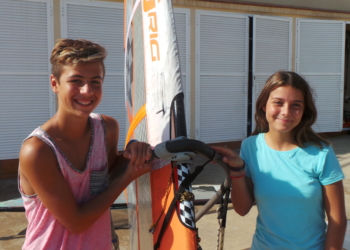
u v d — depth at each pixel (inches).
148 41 62.1
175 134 50.4
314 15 308.8
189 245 42.9
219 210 59.8
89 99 48.3
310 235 59.1
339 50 320.5
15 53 211.6
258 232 64.4
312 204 58.4
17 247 126.2
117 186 51.9
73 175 50.6
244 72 287.3
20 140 218.2
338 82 324.2
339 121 330.3
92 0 228.5
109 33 236.5
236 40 281.4
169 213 46.7
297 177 58.9
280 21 295.4
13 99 214.1
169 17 57.3
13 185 201.3
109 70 239.8
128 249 123.0
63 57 47.3
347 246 115.0
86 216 50.0
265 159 62.3
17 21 210.1
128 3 80.7
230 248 125.3
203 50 270.4
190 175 46.1
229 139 288.0
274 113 59.9
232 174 59.1
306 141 60.6
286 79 59.6
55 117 50.9
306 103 60.4
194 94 271.0
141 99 66.0
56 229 51.1
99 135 54.8
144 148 50.0
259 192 61.9
